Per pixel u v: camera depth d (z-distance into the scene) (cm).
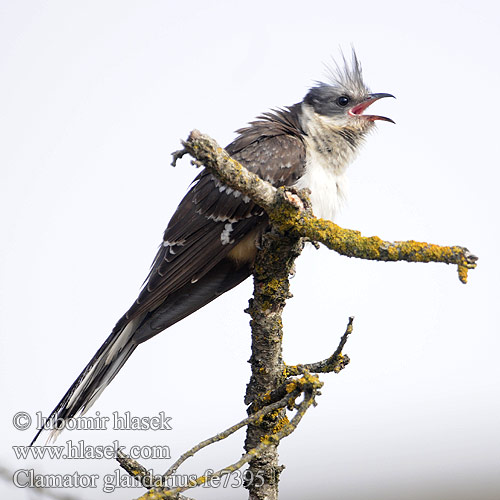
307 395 432
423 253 466
